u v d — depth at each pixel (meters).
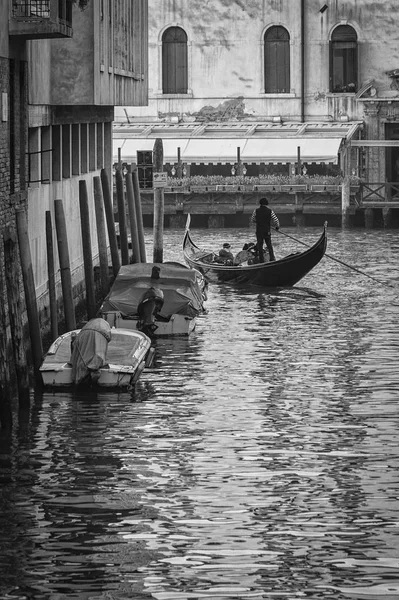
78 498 19.55
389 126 69.38
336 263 49.56
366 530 18.22
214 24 70.06
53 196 34.75
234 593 16.12
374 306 38.59
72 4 31.30
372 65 69.31
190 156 66.00
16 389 26.33
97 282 39.53
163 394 26.31
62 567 16.86
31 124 30.88
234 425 23.89
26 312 28.48
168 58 70.69
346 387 27.11
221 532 18.12
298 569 16.83
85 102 32.69
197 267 44.31
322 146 65.38
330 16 69.12
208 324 35.25
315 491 19.95
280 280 42.69
